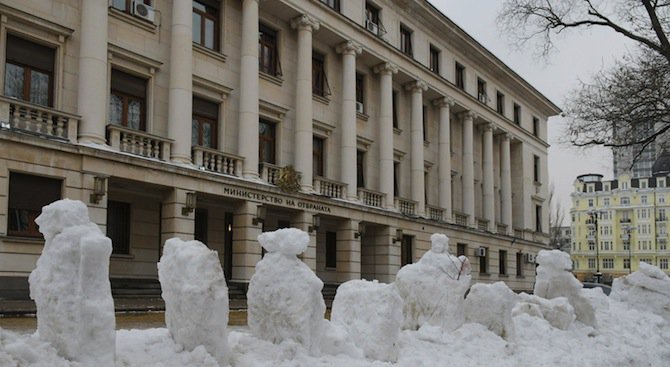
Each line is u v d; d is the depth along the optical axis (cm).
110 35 2067
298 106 2736
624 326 1309
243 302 1994
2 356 459
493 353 846
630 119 2203
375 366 667
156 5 2227
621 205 10950
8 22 1802
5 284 1658
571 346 1008
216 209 2455
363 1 3197
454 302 916
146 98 2172
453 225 3734
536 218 5253
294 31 2836
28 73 1859
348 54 3042
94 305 512
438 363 739
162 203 2123
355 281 826
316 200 2667
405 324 920
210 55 2411
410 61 3462
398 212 3228
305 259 2594
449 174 3831
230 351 594
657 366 1094
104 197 1866
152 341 595
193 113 2361
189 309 577
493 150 4750
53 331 517
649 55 2234
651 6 2155
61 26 1905
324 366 637
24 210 1723
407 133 3600
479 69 4328
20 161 1703
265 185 2406
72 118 1850
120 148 1973
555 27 2386
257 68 2497
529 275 4878
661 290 1525
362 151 3269
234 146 2469
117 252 2102
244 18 2502
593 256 11131
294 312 673
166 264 619
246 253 2320
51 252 532
